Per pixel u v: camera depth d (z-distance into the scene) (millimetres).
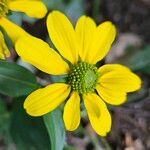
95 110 219
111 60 339
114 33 234
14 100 262
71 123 211
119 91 229
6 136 279
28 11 232
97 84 233
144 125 323
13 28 229
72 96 225
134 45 351
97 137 305
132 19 364
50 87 216
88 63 232
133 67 331
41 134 268
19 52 208
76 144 305
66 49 225
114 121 320
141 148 319
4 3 229
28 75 234
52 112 230
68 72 229
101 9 365
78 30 229
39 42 213
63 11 333
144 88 333
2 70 230
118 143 317
